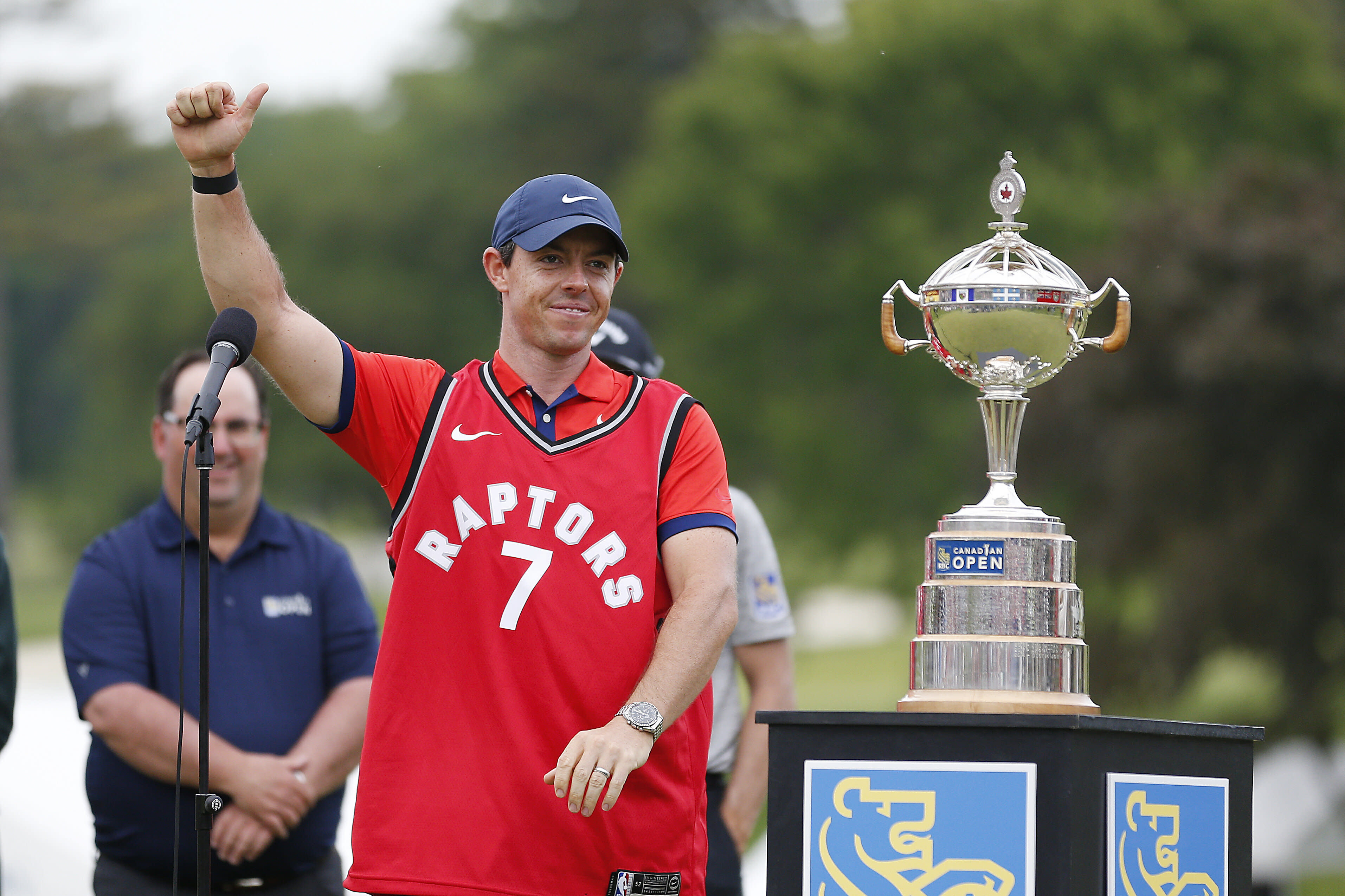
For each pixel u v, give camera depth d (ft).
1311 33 441.27
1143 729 34.09
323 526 611.06
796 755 34.19
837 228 463.83
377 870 35.78
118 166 587.68
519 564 36.24
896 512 433.89
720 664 52.60
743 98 469.16
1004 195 39.09
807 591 494.59
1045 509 282.77
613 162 601.62
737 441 463.01
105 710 50.31
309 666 52.95
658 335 529.04
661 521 37.24
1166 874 34.65
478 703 35.99
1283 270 244.01
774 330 456.86
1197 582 248.11
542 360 37.73
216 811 35.45
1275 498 245.04
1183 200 273.33
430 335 585.22
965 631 35.58
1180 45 433.07
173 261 583.99
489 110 611.88
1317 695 245.65
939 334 38.09
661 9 619.26
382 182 595.47
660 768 36.78
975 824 33.30
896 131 453.99
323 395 37.19
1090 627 267.80
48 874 62.80
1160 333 252.01
